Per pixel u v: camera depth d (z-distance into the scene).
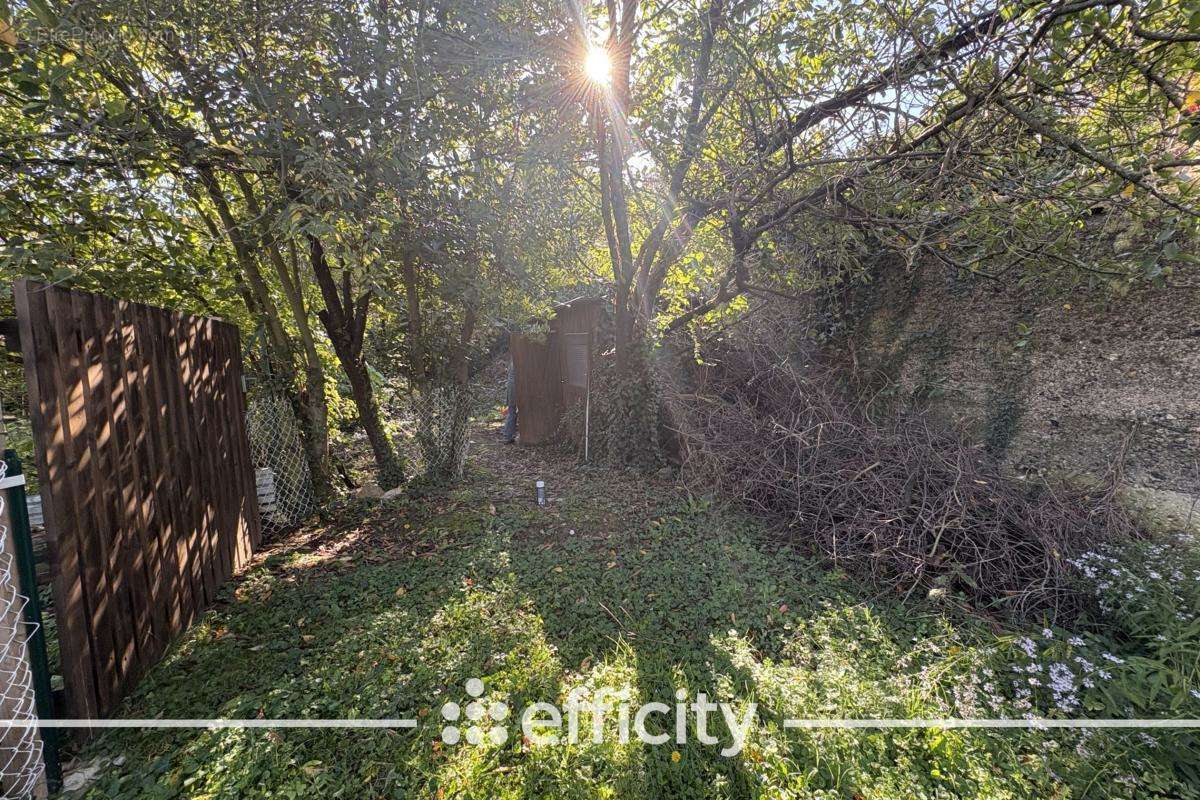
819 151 3.90
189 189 3.66
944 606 2.87
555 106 4.23
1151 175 2.27
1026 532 3.18
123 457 2.28
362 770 1.88
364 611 3.01
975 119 2.89
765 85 3.56
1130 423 3.55
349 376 5.41
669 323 6.01
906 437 4.13
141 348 2.48
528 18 3.56
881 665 2.39
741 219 4.55
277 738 2.02
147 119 2.88
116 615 2.18
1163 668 2.12
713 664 2.43
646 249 5.58
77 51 2.40
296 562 3.77
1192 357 3.30
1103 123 2.62
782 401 5.33
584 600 3.06
